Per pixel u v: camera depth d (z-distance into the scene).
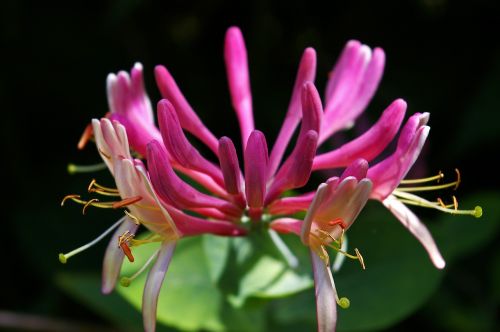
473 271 0.38
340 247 0.28
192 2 0.41
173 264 0.34
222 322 0.33
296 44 0.41
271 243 0.31
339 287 0.33
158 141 0.29
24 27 0.39
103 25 0.40
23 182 0.39
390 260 0.33
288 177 0.29
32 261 0.38
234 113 0.40
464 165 0.39
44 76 0.40
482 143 0.38
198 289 0.34
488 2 0.40
